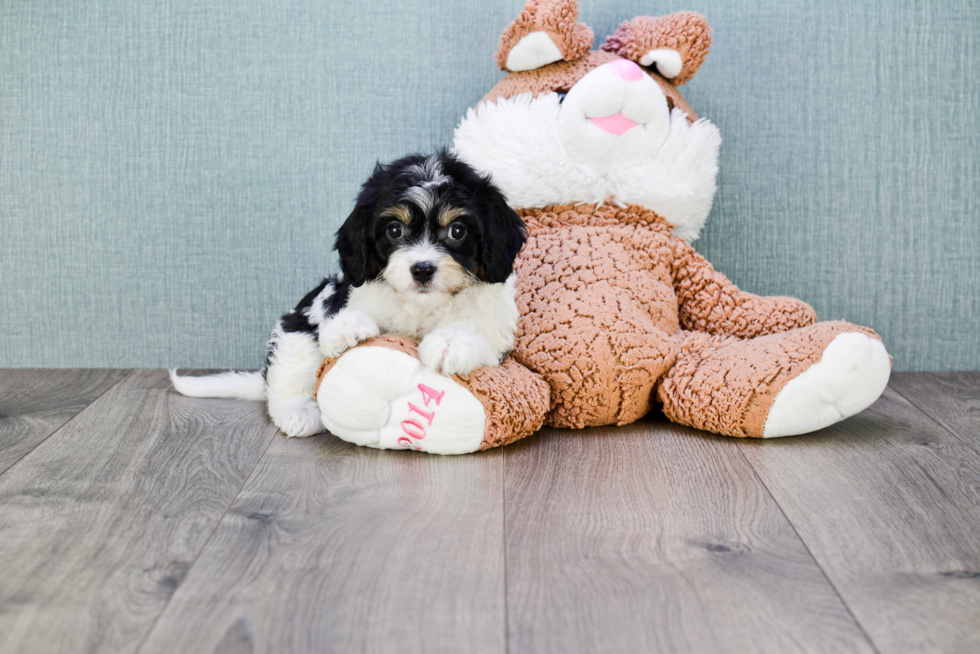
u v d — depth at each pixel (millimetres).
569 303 1823
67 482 1448
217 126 2297
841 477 1489
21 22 2250
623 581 1086
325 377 1594
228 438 1724
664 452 1638
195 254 2344
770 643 944
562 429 1813
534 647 935
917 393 2131
